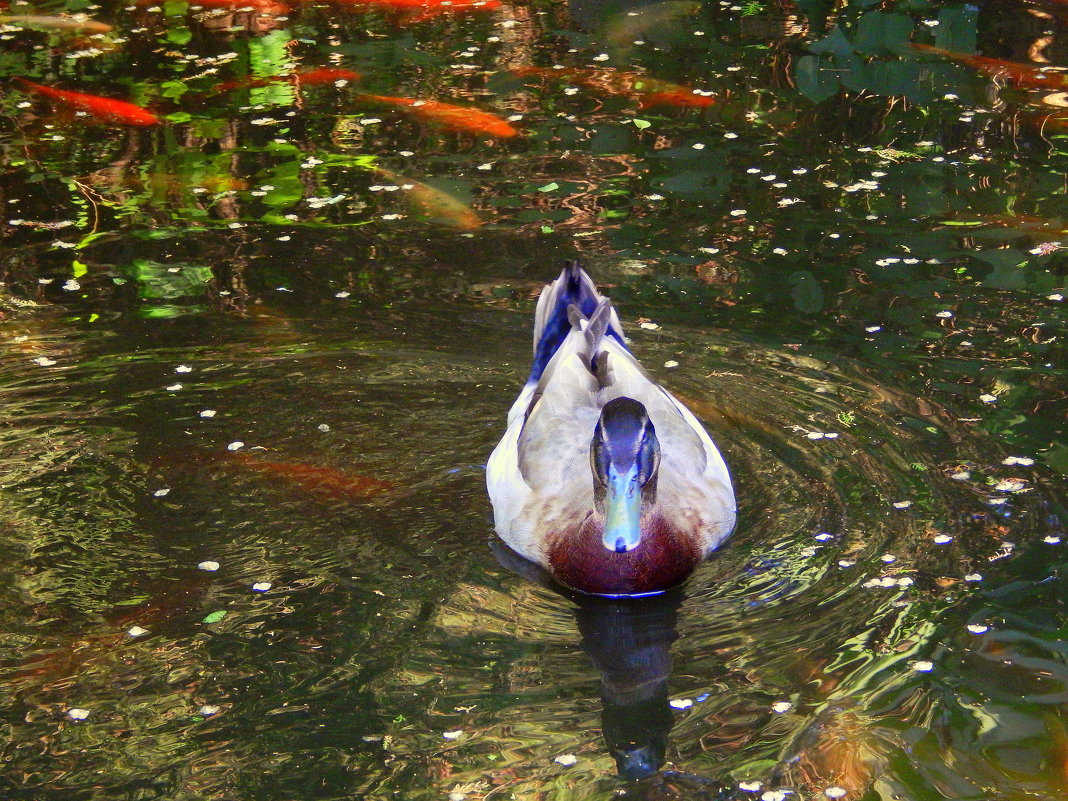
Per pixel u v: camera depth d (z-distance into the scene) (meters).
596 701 2.19
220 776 2.13
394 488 2.46
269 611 2.29
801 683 2.20
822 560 2.33
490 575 2.35
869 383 2.55
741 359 2.60
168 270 2.79
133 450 2.50
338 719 2.18
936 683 2.19
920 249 2.77
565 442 2.39
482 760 2.14
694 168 2.99
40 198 2.96
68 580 2.33
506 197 2.94
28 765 2.14
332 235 2.87
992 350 2.58
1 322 2.69
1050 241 2.77
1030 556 2.31
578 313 2.48
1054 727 2.14
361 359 2.63
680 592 2.32
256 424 2.54
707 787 2.11
